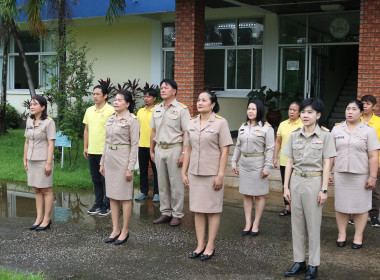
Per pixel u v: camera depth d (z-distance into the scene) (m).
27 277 4.34
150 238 5.63
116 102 5.36
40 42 15.13
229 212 6.88
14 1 8.97
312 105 4.35
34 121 5.90
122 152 5.34
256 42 12.06
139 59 13.41
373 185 5.21
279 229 6.03
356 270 4.64
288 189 4.55
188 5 8.68
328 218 6.53
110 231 5.91
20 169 9.60
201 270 4.61
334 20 11.24
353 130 5.32
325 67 12.76
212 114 4.92
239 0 10.04
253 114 5.77
